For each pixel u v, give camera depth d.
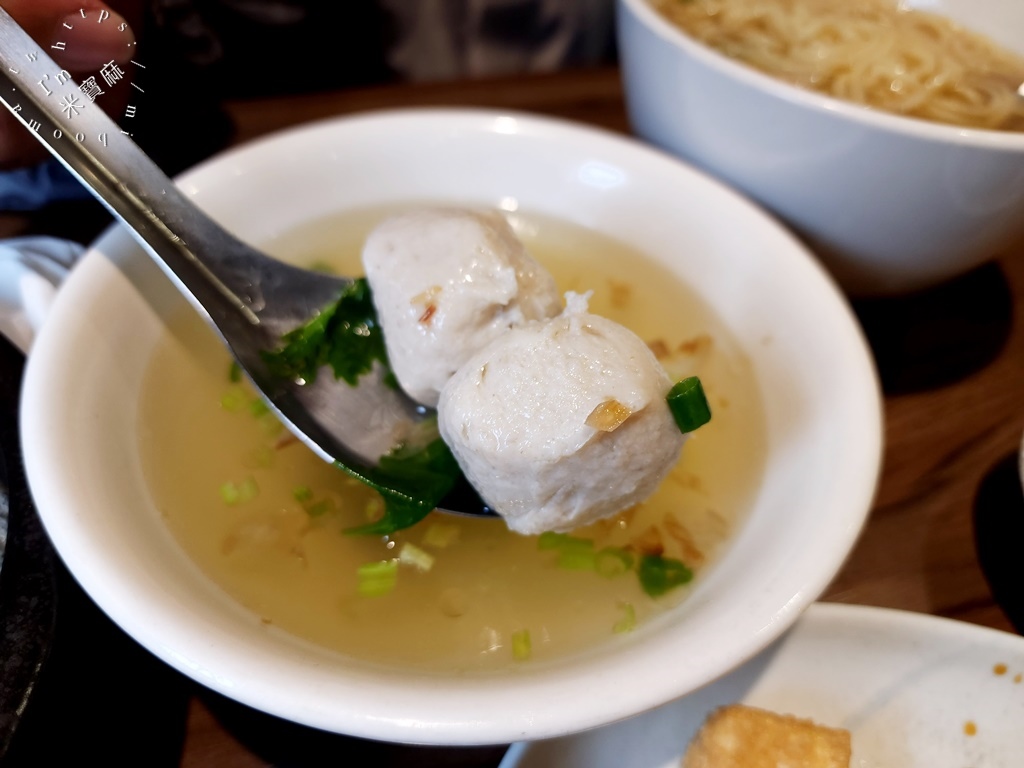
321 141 0.19
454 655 0.14
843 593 0.16
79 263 0.16
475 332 0.15
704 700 0.15
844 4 0.22
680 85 0.18
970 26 0.21
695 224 0.18
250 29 0.27
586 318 0.14
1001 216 0.17
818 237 0.19
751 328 0.17
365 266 0.16
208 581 0.14
